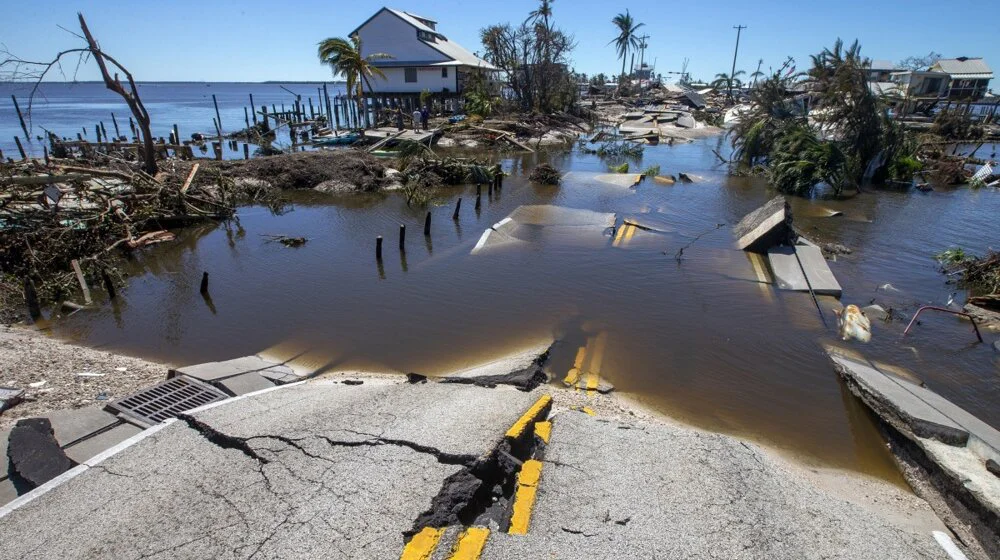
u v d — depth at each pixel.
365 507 3.33
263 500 3.40
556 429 4.45
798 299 8.98
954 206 16.61
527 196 17.56
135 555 2.99
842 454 5.29
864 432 5.64
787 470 4.38
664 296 9.09
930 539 3.60
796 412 5.96
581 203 16.47
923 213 15.64
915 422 5.00
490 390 5.36
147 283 9.91
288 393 5.18
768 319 8.24
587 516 3.34
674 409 5.95
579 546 3.06
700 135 37.69
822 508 3.68
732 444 4.43
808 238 12.84
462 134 31.09
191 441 4.11
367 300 8.98
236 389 5.68
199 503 3.40
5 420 4.91
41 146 28.78
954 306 8.82
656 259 10.94
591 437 4.33
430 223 13.44
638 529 3.22
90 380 5.97
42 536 3.14
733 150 27.61
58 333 7.86
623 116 43.38
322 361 6.96
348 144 28.05
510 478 3.87
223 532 3.14
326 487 3.51
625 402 6.03
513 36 38.03
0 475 3.93
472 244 11.95
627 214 15.02
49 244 9.93
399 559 2.95
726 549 3.08
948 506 4.37
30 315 8.32
